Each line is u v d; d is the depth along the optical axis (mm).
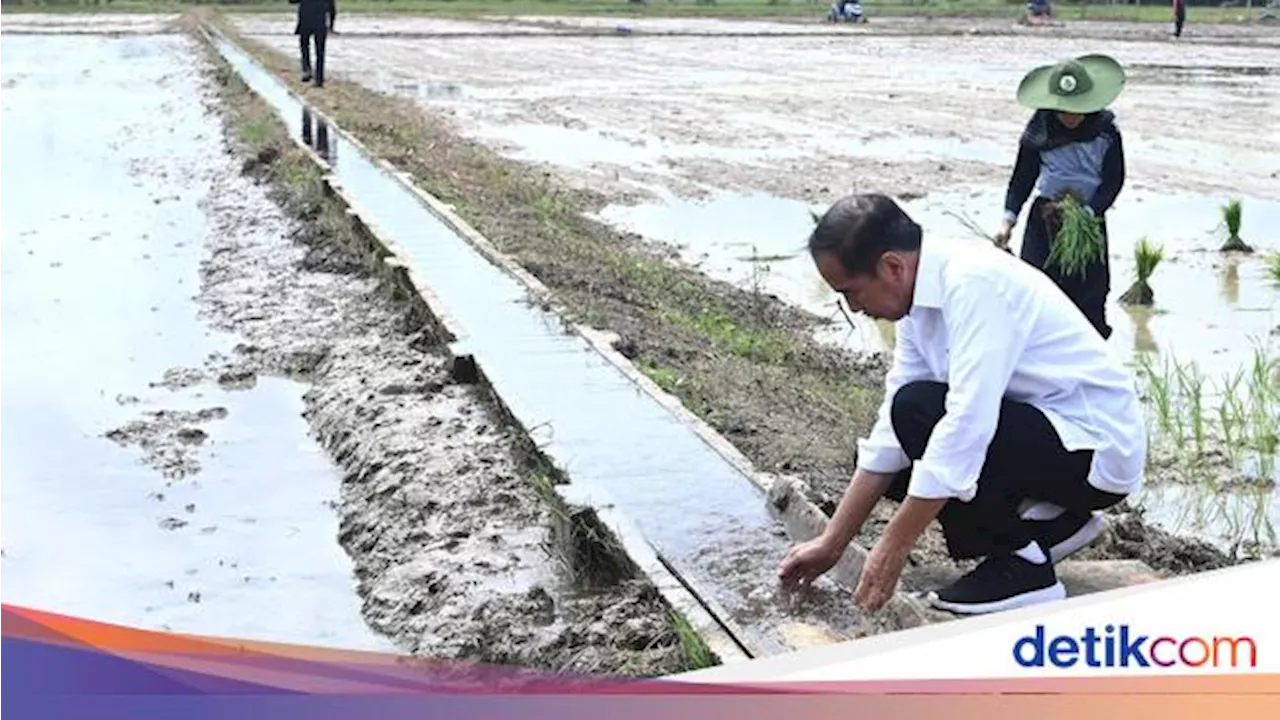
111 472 7258
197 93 24984
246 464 7426
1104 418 4617
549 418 7082
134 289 11055
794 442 7168
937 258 4535
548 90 27516
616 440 6754
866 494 4898
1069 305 4648
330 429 7836
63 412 8180
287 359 9211
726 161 18109
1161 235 13156
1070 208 8148
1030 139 8352
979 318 4445
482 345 8430
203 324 10094
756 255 12711
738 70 32375
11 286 11117
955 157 18234
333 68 31938
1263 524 6406
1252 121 21703
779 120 22516
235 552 6328
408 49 38844
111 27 45156
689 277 11688
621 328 9094
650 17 58125
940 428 4461
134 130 20250
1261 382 8016
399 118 21219
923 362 4770
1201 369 8938
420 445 7117
